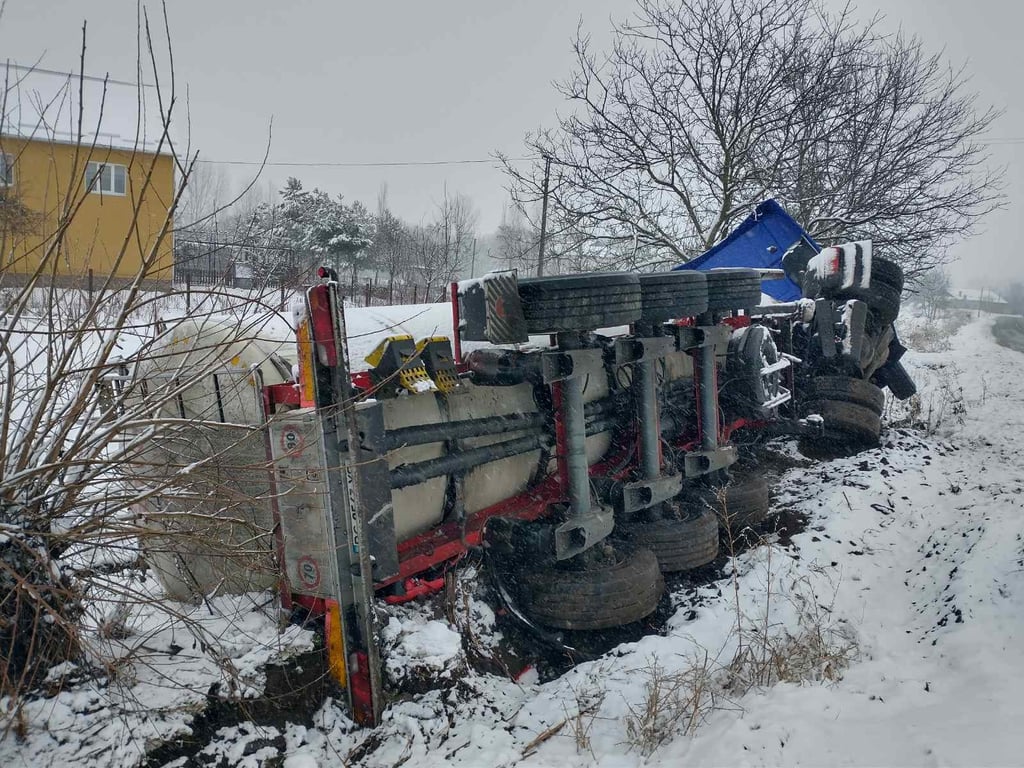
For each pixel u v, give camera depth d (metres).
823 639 4.80
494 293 4.52
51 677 3.22
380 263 29.28
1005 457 9.09
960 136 18.72
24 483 3.22
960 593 5.11
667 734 3.87
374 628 3.65
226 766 3.22
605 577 4.84
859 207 18.36
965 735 3.37
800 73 18.12
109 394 3.62
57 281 3.70
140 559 3.84
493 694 4.21
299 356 3.63
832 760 3.40
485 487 5.01
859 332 8.95
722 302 6.47
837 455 8.99
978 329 40.81
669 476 5.93
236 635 3.75
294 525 3.70
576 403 4.99
